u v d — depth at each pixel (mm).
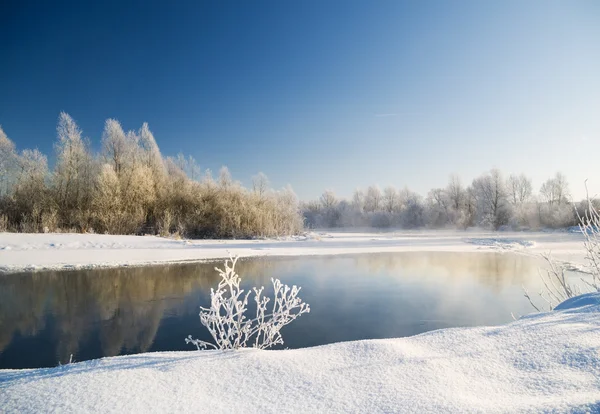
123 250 18312
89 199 25781
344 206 66625
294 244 24859
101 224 23734
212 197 30078
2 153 25188
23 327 7500
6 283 11703
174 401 1844
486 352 2295
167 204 28547
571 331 2402
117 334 7098
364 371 2145
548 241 26875
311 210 70688
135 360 2479
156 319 8055
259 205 31453
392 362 2260
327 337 6852
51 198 24422
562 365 1958
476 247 23922
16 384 2076
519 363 2076
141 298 9953
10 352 6164
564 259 16719
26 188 24828
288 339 6707
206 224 28000
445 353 2367
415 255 19797
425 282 12281
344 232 47719
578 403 1484
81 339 6820
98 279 12398
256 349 2830
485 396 1734
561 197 42312
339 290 10977
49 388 1996
